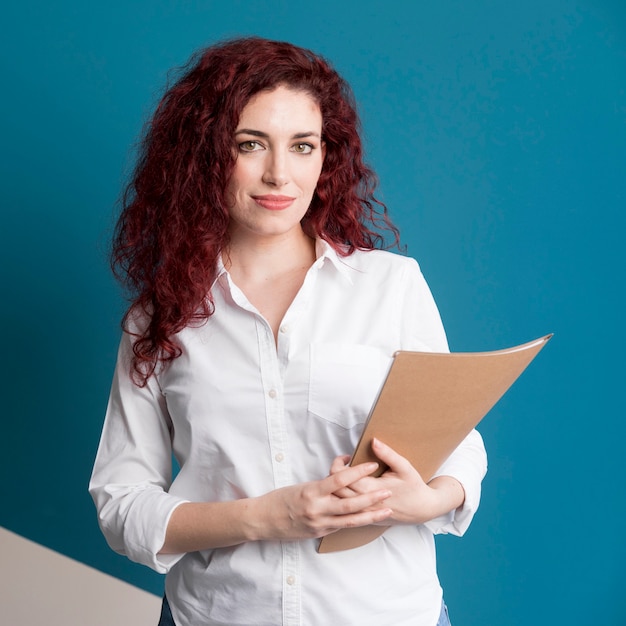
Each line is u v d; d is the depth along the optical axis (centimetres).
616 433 218
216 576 139
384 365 141
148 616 253
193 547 134
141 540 136
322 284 144
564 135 214
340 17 227
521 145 217
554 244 217
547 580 230
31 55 246
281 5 231
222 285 143
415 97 224
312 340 138
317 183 151
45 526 268
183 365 142
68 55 244
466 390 117
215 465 140
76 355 255
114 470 148
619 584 224
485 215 222
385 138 227
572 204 215
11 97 249
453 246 225
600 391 218
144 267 157
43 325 255
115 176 242
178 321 141
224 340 141
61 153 247
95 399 256
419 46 222
